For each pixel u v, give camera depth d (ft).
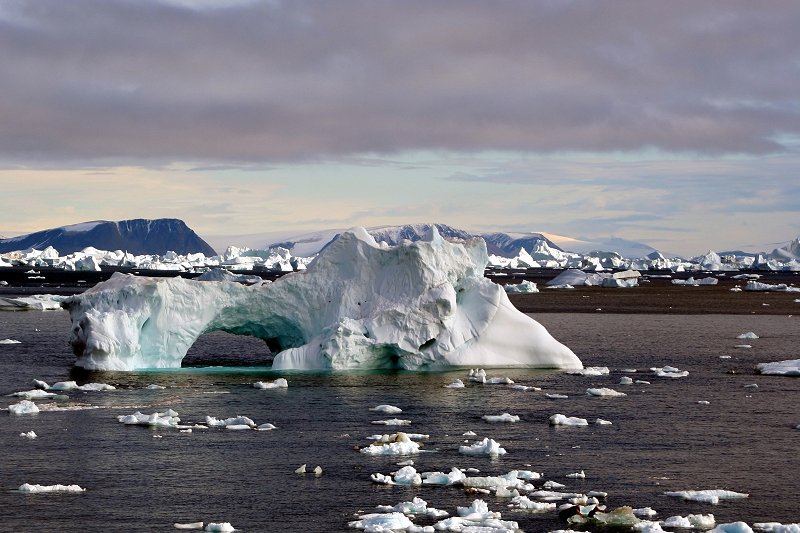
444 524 90.43
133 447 121.49
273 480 107.04
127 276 191.93
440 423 139.74
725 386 177.99
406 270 191.42
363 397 159.43
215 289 191.01
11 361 201.87
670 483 107.96
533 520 93.86
